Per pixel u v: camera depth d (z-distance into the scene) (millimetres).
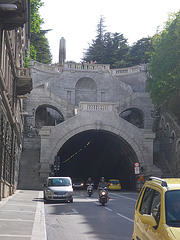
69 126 60688
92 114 61594
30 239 11344
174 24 54188
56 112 82875
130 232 14305
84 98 82875
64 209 24547
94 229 15102
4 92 23312
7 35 24984
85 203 30516
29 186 54250
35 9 55781
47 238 12820
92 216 20094
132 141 61469
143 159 61188
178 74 52281
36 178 56688
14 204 24984
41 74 82750
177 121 58562
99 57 123000
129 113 83625
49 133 59531
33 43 110750
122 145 67062
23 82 36625
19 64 44625
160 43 58031
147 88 63219
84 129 61031
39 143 69250
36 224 15297
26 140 68750
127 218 19172
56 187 31391
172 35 53531
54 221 17812
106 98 82375
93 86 83500
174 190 6906
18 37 38906
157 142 67750
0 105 21922
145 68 84188
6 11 20828
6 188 30734
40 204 26703
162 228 6219
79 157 88125
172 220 6383
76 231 14539
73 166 90875
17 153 47594
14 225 14664
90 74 83000
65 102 72562
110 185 62656
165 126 63688
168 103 58188
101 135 71250
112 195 44906
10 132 32656
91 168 93125
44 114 78688
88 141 77562
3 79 22125
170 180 7734
